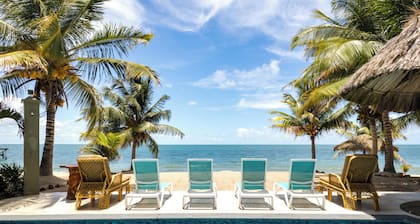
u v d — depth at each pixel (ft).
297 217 17.01
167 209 18.20
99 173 18.65
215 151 190.90
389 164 39.37
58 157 123.65
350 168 17.99
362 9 29.45
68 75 30.07
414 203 19.89
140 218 17.12
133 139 54.54
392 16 26.37
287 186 20.26
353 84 17.61
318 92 25.90
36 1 28.76
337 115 49.14
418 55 14.16
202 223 17.17
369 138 51.01
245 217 17.15
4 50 26.68
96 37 30.66
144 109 56.08
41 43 25.85
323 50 26.25
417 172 67.36
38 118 23.16
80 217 17.06
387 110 23.81
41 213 17.26
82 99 33.04
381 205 19.19
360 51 24.14
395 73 18.45
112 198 21.61
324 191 24.07
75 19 28.63
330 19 32.04
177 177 36.14
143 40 31.45
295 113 52.85
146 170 19.26
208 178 19.36
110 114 47.06
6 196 22.04
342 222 16.92
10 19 28.27
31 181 22.67
